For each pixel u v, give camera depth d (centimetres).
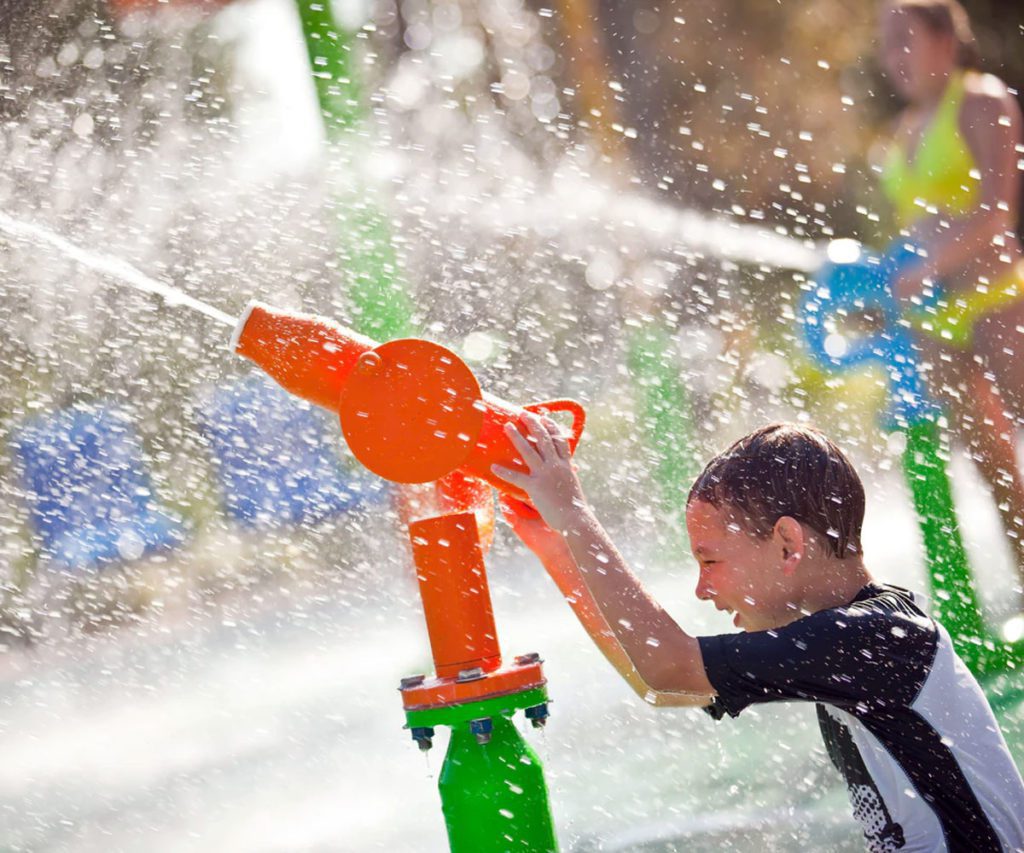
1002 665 1264
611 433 2502
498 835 655
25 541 2280
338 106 1970
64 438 2388
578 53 4459
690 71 4684
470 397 682
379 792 1082
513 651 1573
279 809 1060
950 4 1566
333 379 684
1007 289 1500
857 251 1605
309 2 1948
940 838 696
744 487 733
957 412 1485
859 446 2241
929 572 1338
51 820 1071
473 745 662
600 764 1090
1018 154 1556
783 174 4494
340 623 1931
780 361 2558
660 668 696
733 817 934
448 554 681
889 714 696
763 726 1158
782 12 4756
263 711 1429
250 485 2341
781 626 750
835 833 883
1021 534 1475
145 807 1095
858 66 4716
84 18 2564
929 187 1548
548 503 705
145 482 2341
